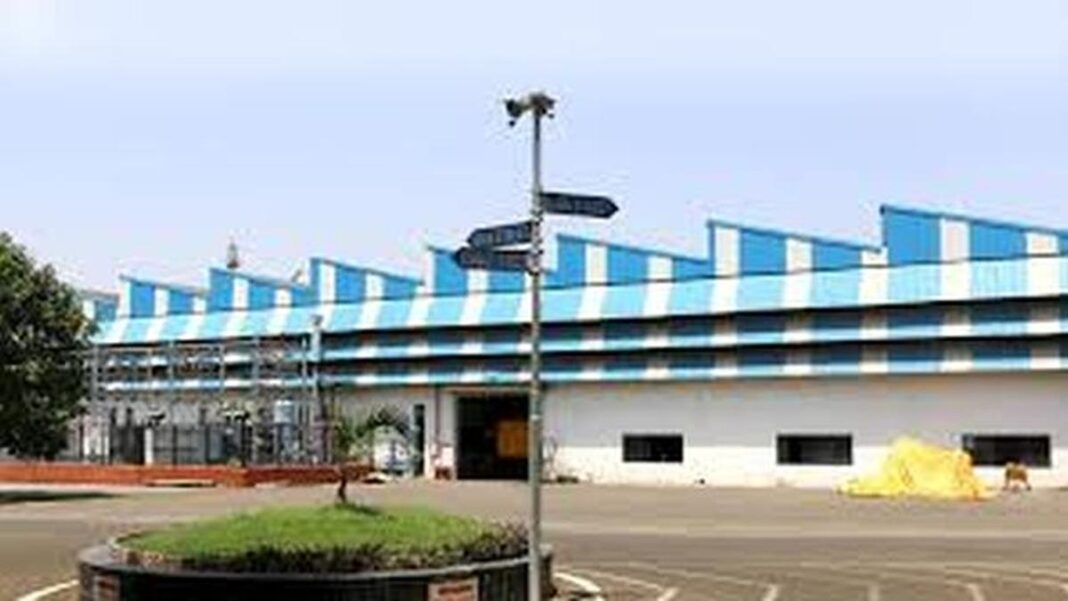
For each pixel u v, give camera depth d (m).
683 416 66.62
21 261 52.34
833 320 61.88
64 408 53.19
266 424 69.88
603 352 67.94
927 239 59.66
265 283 78.06
